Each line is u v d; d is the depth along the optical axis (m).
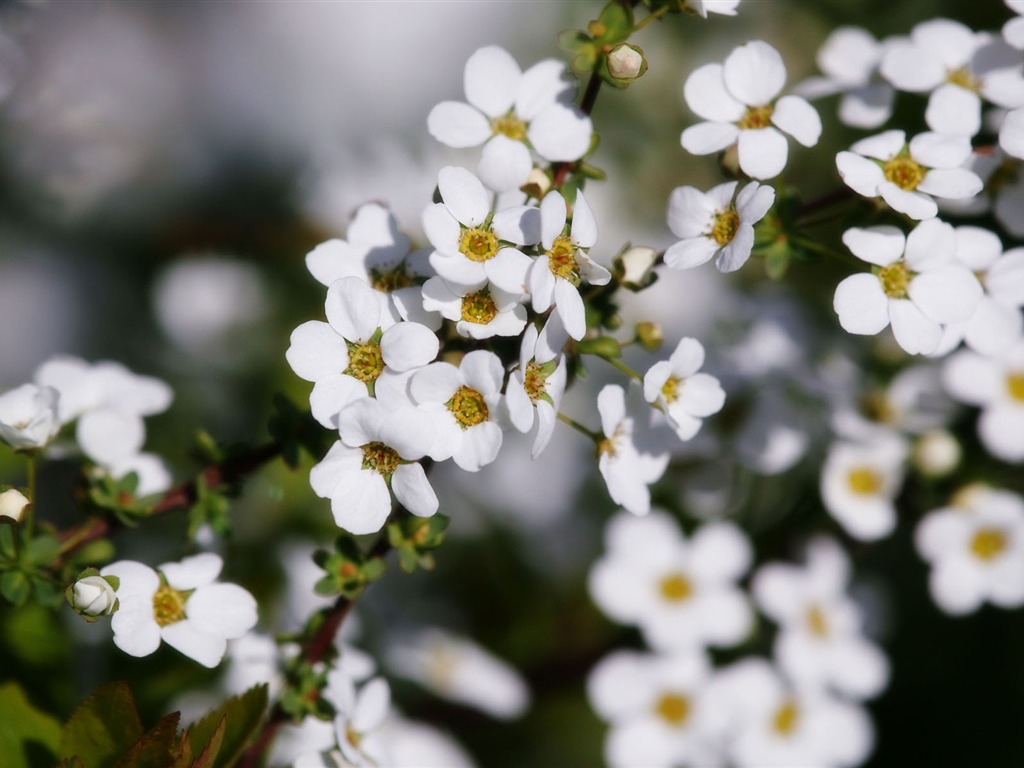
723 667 0.23
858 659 0.23
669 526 0.23
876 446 0.22
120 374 0.20
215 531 0.19
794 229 0.18
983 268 0.19
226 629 0.18
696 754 0.22
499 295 0.17
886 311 0.18
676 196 0.18
